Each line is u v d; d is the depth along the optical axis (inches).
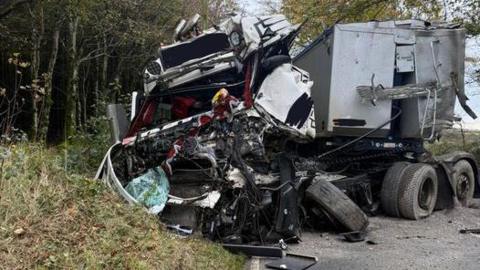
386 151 376.2
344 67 342.0
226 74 287.0
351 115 345.4
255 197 263.0
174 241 218.8
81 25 718.5
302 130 289.6
